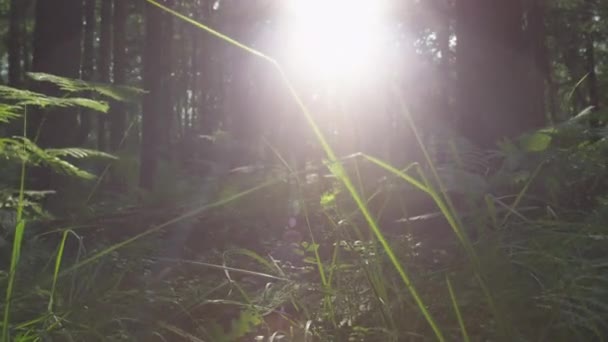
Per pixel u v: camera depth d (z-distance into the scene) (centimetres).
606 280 271
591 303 277
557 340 270
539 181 414
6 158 260
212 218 630
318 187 496
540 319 283
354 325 318
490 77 740
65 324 299
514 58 739
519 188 426
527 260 293
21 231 245
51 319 292
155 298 342
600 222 333
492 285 271
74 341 291
